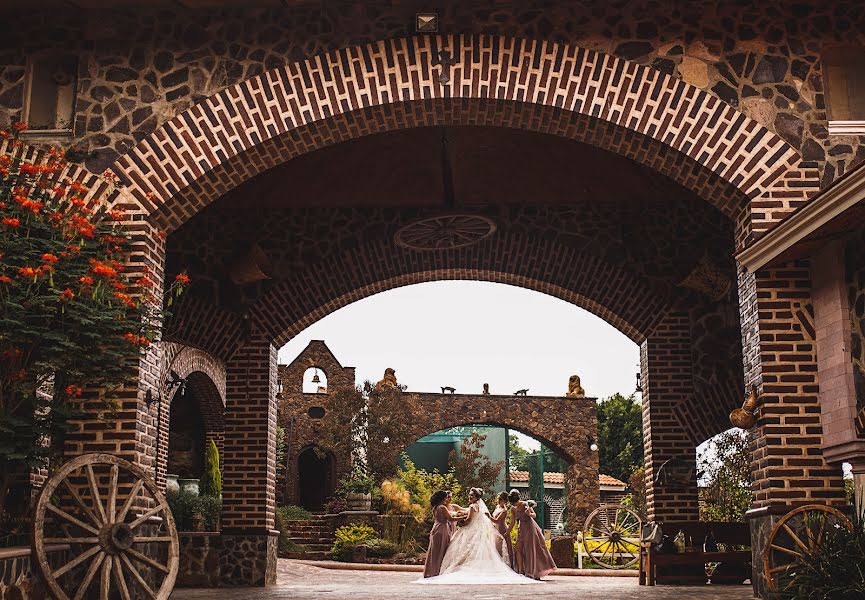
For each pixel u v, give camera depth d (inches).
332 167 514.3
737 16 372.2
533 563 581.0
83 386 324.8
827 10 373.1
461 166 513.0
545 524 1619.1
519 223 557.9
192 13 378.0
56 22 378.6
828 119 365.1
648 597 376.5
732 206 372.5
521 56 369.4
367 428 1188.5
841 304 323.0
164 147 367.2
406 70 369.7
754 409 346.0
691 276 535.8
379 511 1104.8
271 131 369.1
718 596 381.4
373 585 509.0
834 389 326.0
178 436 914.1
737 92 366.0
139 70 373.7
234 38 375.6
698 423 536.7
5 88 374.3
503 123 382.3
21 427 294.8
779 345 342.6
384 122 379.6
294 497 1243.2
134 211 361.1
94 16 378.6
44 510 257.8
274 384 552.7
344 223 555.8
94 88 372.2
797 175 359.3
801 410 337.7
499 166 516.4
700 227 550.0
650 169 514.0
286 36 375.2
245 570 508.7
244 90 371.2
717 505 605.9
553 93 366.6
